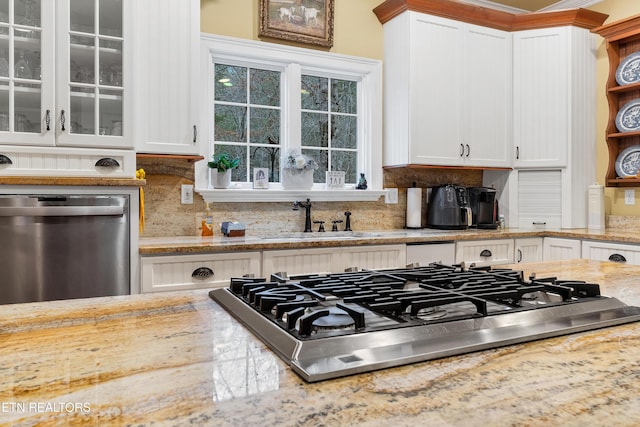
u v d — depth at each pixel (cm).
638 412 50
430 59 335
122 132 238
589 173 354
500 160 359
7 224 200
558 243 321
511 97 363
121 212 221
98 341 75
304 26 327
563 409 51
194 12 267
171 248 227
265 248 246
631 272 144
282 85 331
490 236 311
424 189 372
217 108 313
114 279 220
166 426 47
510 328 79
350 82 358
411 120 328
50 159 219
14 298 202
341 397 54
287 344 68
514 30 361
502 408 51
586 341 76
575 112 348
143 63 254
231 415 49
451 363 65
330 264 263
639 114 338
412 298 88
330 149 349
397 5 332
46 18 223
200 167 297
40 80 222
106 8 238
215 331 80
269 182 329
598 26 354
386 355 66
